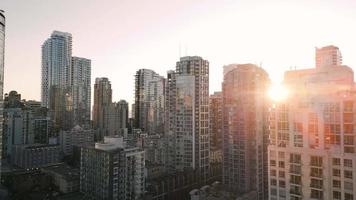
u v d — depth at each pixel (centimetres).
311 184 8994
